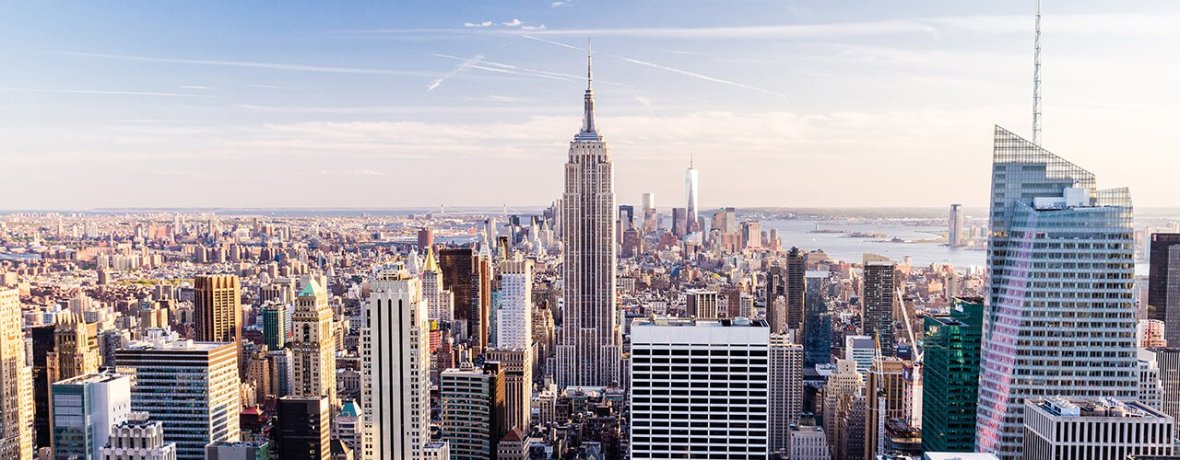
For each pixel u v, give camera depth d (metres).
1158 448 171.88
